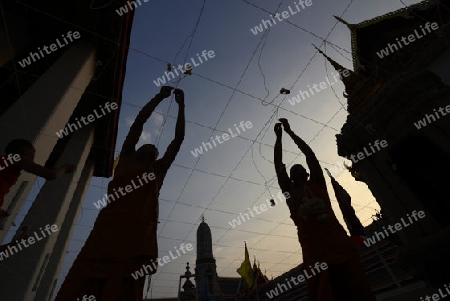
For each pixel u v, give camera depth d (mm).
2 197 2207
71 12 8656
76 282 1442
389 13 10414
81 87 8516
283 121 3697
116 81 10672
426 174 4871
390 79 10312
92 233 1695
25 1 8297
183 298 22766
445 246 4223
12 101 11016
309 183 2951
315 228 2514
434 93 4672
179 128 2568
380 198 5547
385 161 5441
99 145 14078
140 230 1719
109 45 9469
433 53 7270
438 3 8328
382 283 9828
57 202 9891
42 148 6422
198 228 30953
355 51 11516
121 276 1486
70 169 2547
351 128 5918
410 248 4680
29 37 8914
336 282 2303
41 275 8844
